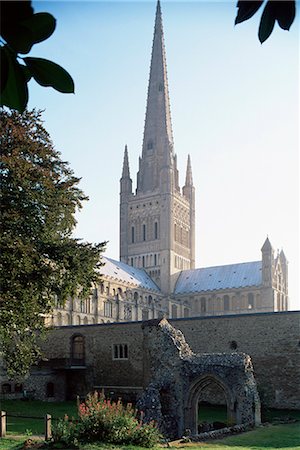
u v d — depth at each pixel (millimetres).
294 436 31312
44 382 54781
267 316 50688
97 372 57188
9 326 29953
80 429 25406
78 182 32312
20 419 38438
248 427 35094
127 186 146500
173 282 135750
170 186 140000
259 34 3072
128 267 131000
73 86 3107
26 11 2729
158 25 154625
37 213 29312
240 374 37094
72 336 59438
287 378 48469
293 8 2951
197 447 26812
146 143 148375
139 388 54375
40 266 28641
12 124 29672
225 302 127625
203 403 50844
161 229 138250
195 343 53562
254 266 130625
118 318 107375
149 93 152125
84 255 30359
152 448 25359
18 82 3062
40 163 31578
